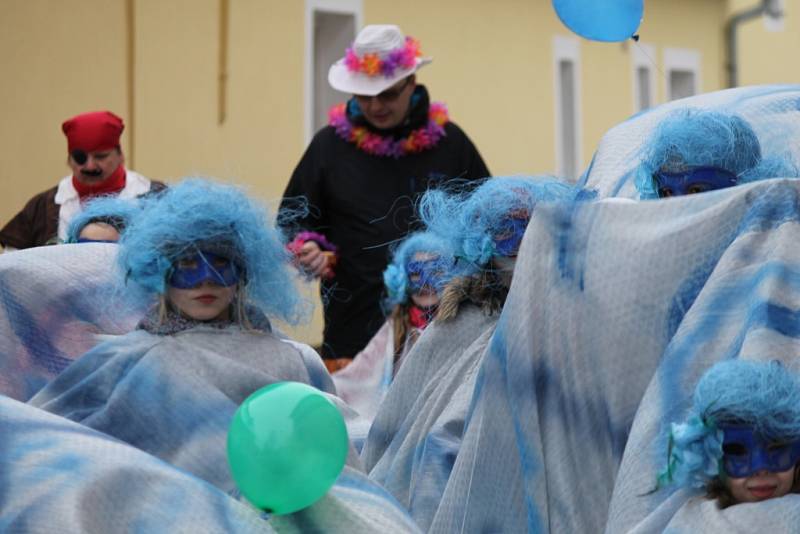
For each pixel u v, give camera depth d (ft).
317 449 29.91
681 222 34.42
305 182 67.77
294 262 47.32
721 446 29.58
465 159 67.87
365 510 32.81
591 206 35.78
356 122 67.46
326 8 114.21
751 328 31.58
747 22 148.87
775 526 28.73
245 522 31.14
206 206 38.45
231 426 30.30
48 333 44.47
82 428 32.65
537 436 35.14
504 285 45.06
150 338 38.11
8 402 33.09
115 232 50.34
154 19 104.73
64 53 101.40
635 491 31.96
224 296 38.83
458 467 36.76
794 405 29.25
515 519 35.81
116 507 30.71
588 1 45.09
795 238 32.60
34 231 65.10
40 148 100.58
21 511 30.12
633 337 34.45
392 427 44.98
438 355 44.98
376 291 67.00
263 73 110.01
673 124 39.40
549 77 132.57
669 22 144.05
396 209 66.90
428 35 123.54
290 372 38.70
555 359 35.32
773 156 41.60
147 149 104.83
